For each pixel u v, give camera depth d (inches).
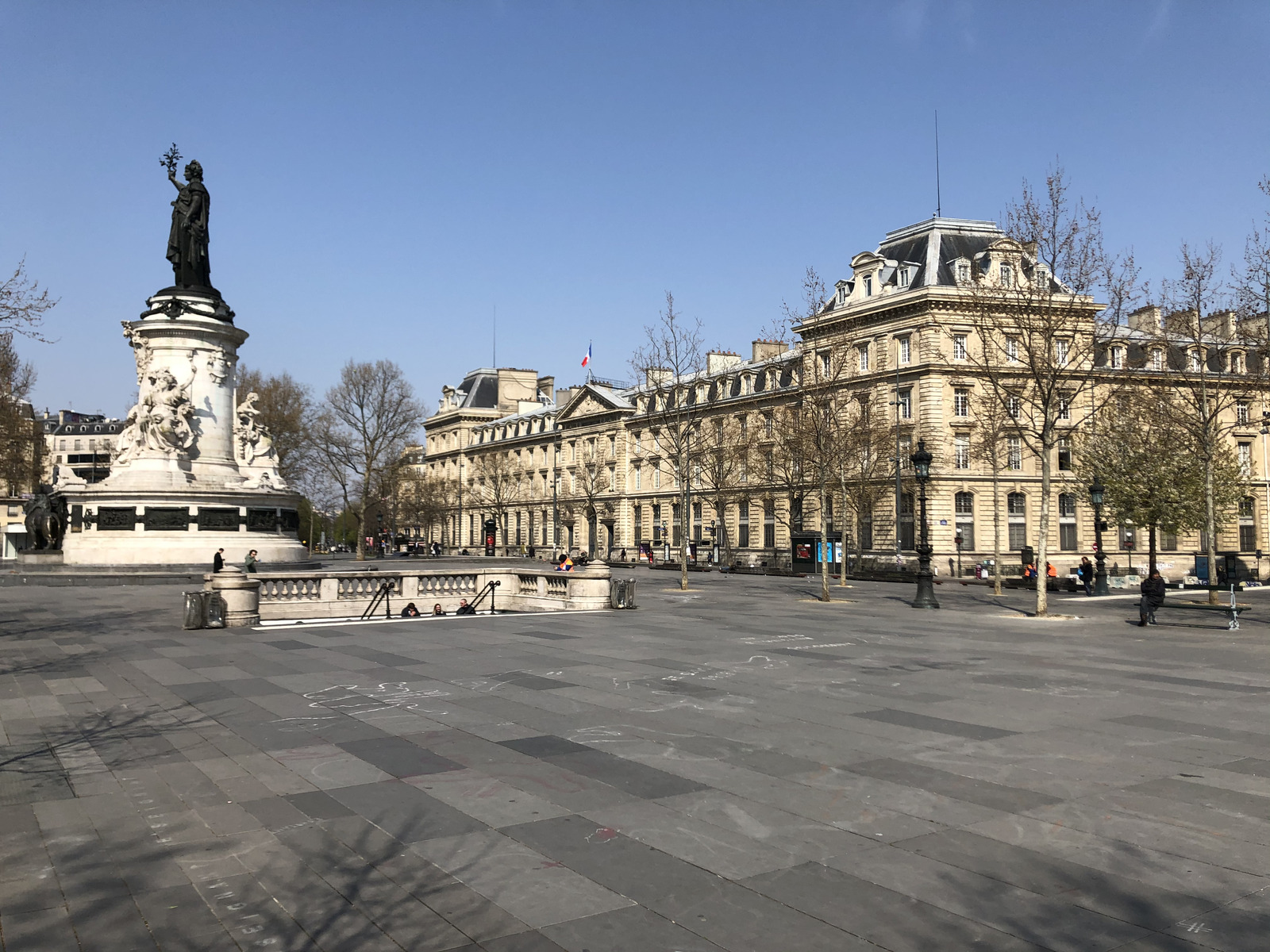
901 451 2637.8
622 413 4099.4
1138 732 482.6
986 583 2252.7
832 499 2876.5
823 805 356.5
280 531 2049.7
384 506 4672.7
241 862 300.5
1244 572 2198.6
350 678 653.3
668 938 245.0
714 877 285.4
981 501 2613.2
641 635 939.3
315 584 1186.0
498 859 301.0
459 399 5925.2
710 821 338.3
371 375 3782.0
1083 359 1678.2
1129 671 705.6
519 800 363.6
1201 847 310.0
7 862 301.4
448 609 1283.2
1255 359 2332.7
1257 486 2824.8
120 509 1872.5
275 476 2192.4
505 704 556.4
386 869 292.8
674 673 679.7
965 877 284.8
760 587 2014.0
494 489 5019.7
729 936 245.8
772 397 3198.8
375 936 247.0
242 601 1027.3
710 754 434.9
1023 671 701.9
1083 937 244.1
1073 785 382.9
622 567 3430.1
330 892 275.9
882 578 2383.1
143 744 458.6
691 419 2063.2
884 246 3009.4
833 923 253.4
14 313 948.0
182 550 1866.4
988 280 2518.5
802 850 308.0
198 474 1963.6
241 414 2234.3
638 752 439.5
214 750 445.1
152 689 614.2
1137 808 353.1
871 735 475.8
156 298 2058.3
